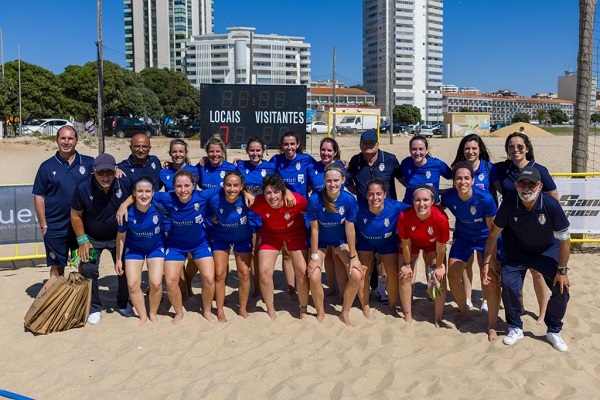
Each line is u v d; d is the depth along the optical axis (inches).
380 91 5423.2
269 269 230.7
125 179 232.1
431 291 218.2
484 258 210.7
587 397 165.5
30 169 806.5
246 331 221.8
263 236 235.9
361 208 229.6
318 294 229.8
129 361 199.2
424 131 2298.2
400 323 227.5
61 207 237.6
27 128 1713.8
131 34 5196.9
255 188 257.3
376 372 183.8
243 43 4943.4
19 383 185.5
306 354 200.7
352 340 211.9
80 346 212.5
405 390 172.7
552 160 856.3
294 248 231.6
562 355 194.5
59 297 223.1
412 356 194.7
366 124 2407.7
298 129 382.3
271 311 234.7
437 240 220.2
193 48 5064.0
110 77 2144.4
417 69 5349.4
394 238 232.5
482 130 2180.1
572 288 269.0
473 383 175.3
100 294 272.1
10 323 234.7
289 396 170.4
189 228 229.3
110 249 240.2
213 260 233.0
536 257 205.2
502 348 201.0
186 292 263.6
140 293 231.8
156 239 231.1
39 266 326.6
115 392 176.6
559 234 194.5
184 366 193.9
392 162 254.4
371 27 5487.2
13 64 1925.4
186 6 5408.5
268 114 379.9
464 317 230.7
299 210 226.7
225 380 181.8
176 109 2640.3
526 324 223.3
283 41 5196.9
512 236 209.5
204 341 213.6
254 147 258.2
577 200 334.0
